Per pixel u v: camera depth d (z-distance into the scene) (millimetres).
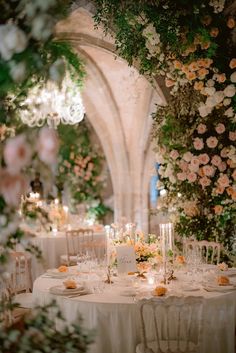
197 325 3809
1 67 2285
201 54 5348
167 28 5141
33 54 2369
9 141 2002
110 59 8742
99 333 3766
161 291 3891
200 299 3373
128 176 10828
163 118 6121
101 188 11617
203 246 6305
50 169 2238
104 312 3787
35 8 2211
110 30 6312
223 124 5609
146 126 10047
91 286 4320
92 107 10312
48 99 7051
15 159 1966
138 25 5336
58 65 2451
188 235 6234
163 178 6445
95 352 3764
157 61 5602
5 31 2174
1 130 2475
